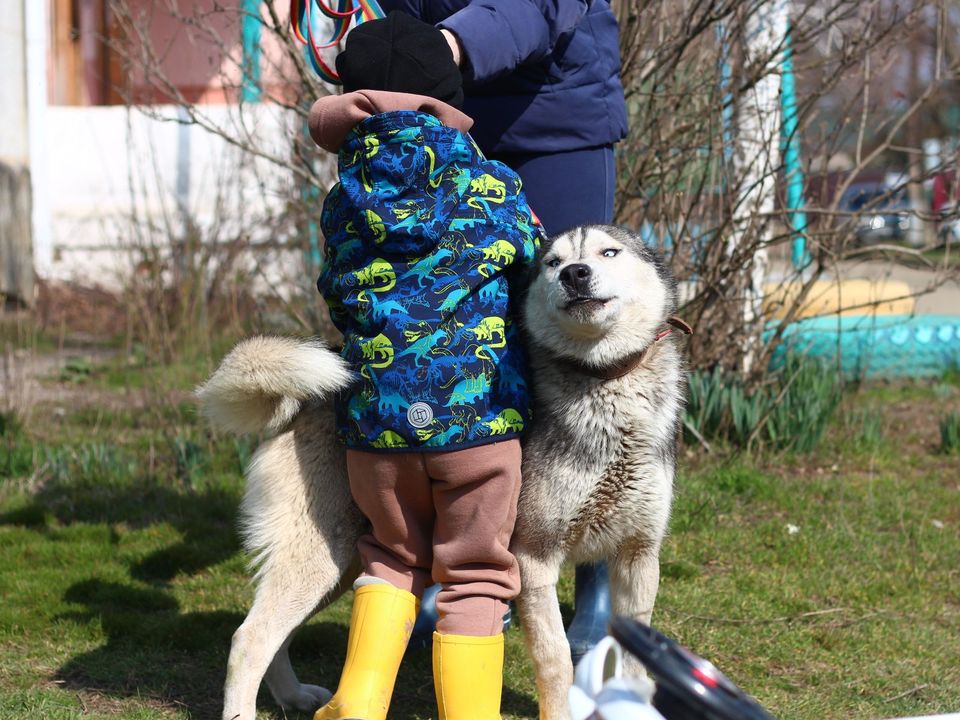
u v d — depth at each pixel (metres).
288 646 3.24
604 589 3.49
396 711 3.13
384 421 2.59
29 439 6.00
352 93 2.66
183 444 5.40
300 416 2.91
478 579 2.66
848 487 5.34
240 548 4.49
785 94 5.73
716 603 3.94
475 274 2.63
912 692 3.28
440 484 2.62
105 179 10.79
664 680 1.73
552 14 2.96
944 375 8.18
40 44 10.57
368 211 2.60
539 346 2.88
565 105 3.29
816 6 5.16
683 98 5.15
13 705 3.03
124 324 9.15
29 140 10.41
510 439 2.68
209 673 3.36
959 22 8.22
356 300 2.64
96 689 3.24
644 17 4.93
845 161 6.76
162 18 9.41
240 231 8.68
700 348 5.96
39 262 10.51
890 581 4.19
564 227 3.37
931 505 5.12
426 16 3.18
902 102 6.46
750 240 5.51
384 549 2.75
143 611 3.88
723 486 5.25
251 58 6.20
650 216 5.57
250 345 2.79
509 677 3.33
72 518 4.88
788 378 6.08
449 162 2.65
